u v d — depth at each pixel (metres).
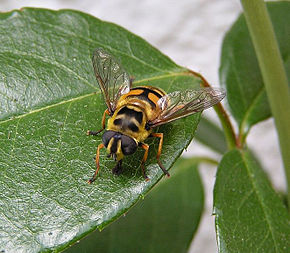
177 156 0.10
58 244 0.10
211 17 0.18
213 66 0.18
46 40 0.11
